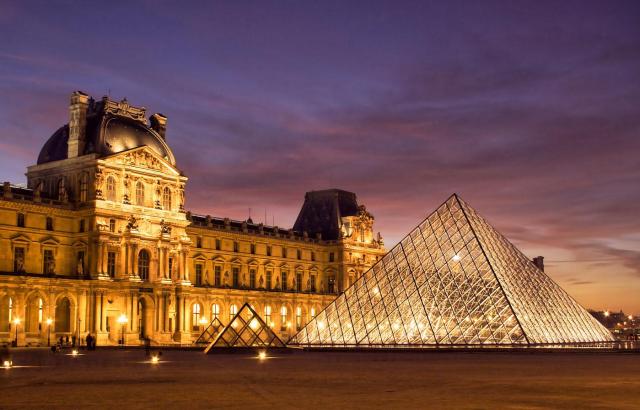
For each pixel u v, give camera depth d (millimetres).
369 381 54875
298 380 56094
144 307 170375
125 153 165250
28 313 152000
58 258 160375
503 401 41344
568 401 41344
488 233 129750
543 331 116500
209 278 195375
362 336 121500
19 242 153750
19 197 155125
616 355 98438
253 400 42062
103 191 161375
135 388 49562
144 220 168000
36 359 95062
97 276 157625
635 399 42438
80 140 165000
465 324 114188
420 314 118125
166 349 138500
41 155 174625
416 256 126188
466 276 119062
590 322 132000
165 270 171375
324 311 127812
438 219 129250
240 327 116812
